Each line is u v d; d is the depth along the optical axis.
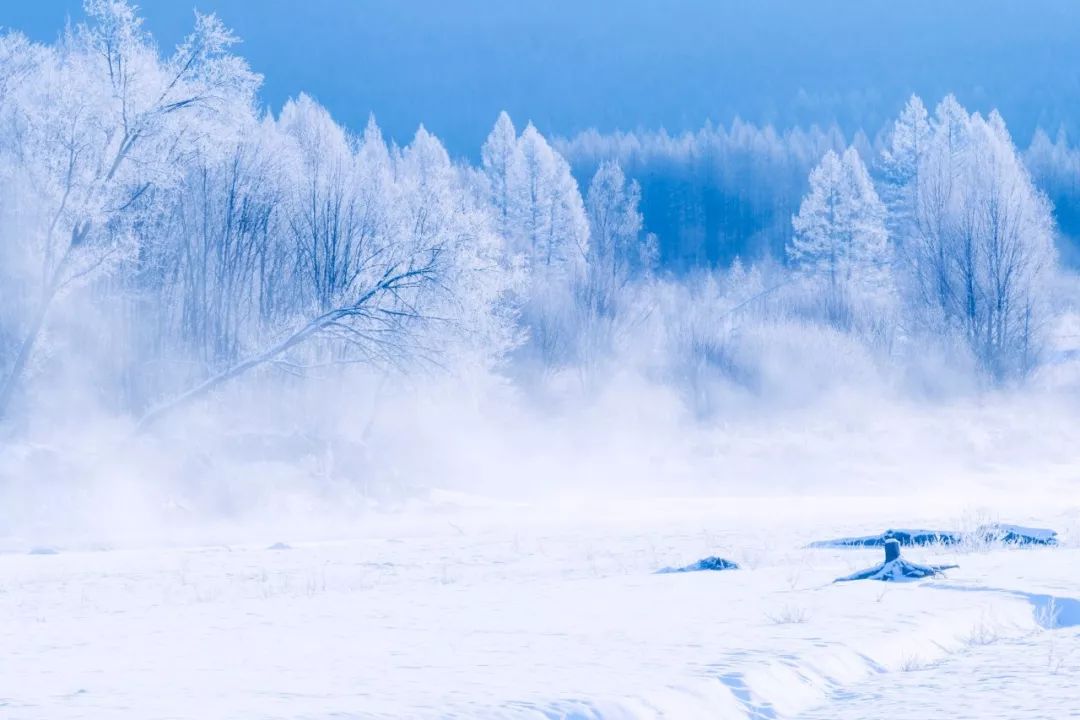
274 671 12.62
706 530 45.47
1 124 67.94
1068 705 11.14
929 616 16.80
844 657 13.63
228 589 27.97
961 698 11.74
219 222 91.19
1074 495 79.94
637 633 15.35
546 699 10.63
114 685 11.81
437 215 71.12
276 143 95.31
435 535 52.19
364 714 9.91
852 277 181.00
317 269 89.75
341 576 31.17
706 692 11.40
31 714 10.09
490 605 19.97
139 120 63.34
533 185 186.50
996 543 34.50
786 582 23.17
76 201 63.47
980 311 131.25
